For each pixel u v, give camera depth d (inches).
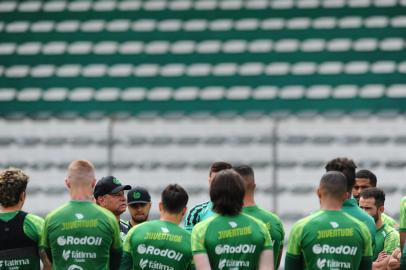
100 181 1017.5
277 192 2106.3
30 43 2544.3
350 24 2492.6
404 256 935.0
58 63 2497.5
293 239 858.8
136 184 2197.3
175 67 2458.2
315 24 2504.9
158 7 2586.1
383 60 2425.0
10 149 2281.0
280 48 2466.8
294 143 2198.6
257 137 2217.0
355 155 2186.3
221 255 841.5
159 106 2386.8
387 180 2156.7
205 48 2486.5
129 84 2436.0
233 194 845.8
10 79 2464.3
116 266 916.0
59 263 895.1
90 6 2603.3
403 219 1047.0
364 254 863.1
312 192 2138.3
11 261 895.7
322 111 2333.9
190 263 892.0
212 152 2223.2
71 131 2289.6
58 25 2576.3
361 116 2255.2
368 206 1075.9
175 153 2233.0
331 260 845.2
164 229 888.9
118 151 2241.6
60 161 2257.6
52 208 2182.6
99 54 2501.2
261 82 2404.0
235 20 2539.4
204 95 2390.5
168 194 894.4
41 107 2413.9
